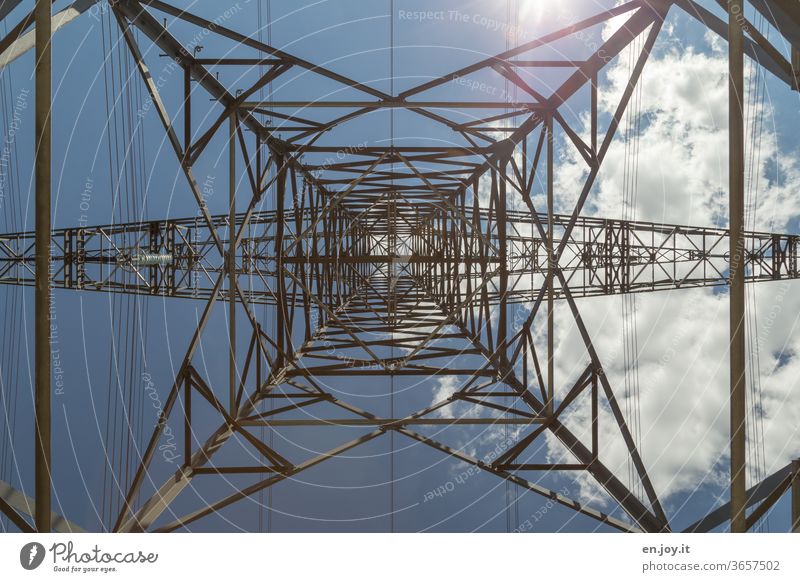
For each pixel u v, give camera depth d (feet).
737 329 22.66
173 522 34.71
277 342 60.39
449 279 79.77
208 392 41.57
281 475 39.91
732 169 22.76
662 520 37.52
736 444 22.45
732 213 22.76
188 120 41.70
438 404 53.52
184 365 40.57
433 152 62.69
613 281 68.23
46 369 21.84
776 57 30.66
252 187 50.19
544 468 42.19
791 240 77.41
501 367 59.00
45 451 21.80
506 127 54.70
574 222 43.96
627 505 40.06
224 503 36.99
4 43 26.20
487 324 65.51
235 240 45.37
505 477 41.37
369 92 45.44
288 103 44.57
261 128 52.60
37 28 21.29
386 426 44.88
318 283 70.85
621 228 69.67
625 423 41.14
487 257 64.44
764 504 28.02
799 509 26.73
